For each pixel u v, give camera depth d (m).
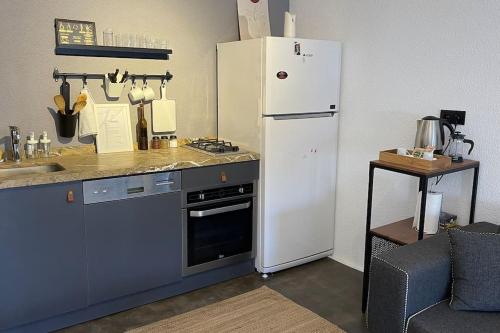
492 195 2.59
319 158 3.41
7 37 2.74
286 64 3.08
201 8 3.44
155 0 3.22
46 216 2.43
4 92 2.78
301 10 3.69
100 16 3.03
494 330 1.82
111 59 3.11
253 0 3.67
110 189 2.61
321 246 3.57
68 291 2.57
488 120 2.56
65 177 2.43
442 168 2.42
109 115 3.15
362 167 3.35
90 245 2.60
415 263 2.01
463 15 2.61
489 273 1.96
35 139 2.93
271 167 3.16
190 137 3.55
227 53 3.37
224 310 2.82
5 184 2.26
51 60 2.90
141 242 2.78
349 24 3.29
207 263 3.09
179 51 3.39
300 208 3.37
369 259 2.71
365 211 3.36
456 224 2.71
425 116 2.87
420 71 2.87
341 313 2.80
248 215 3.23
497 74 2.49
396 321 1.99
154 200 2.78
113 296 2.73
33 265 2.43
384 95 3.12
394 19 2.98
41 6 2.82
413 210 3.02
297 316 2.75
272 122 3.10
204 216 2.99
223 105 3.50
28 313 2.46
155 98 3.34
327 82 3.32
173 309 2.84
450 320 1.90
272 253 3.29
